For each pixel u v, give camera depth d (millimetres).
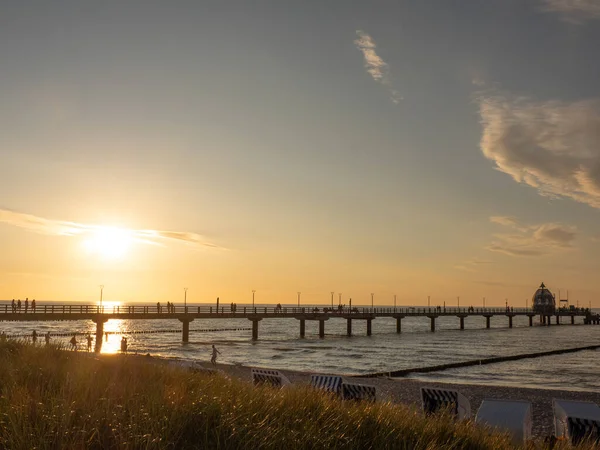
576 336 97438
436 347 66125
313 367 43219
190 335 92125
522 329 127375
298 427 7020
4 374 9172
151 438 5684
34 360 11461
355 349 61188
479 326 146750
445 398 13820
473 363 46562
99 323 56312
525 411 11961
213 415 6758
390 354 55531
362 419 7762
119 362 11195
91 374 8961
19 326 113688
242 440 6098
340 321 188000
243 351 56625
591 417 11945
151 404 6820
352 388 15438
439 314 105625
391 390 26156
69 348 15875
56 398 6719
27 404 6371
